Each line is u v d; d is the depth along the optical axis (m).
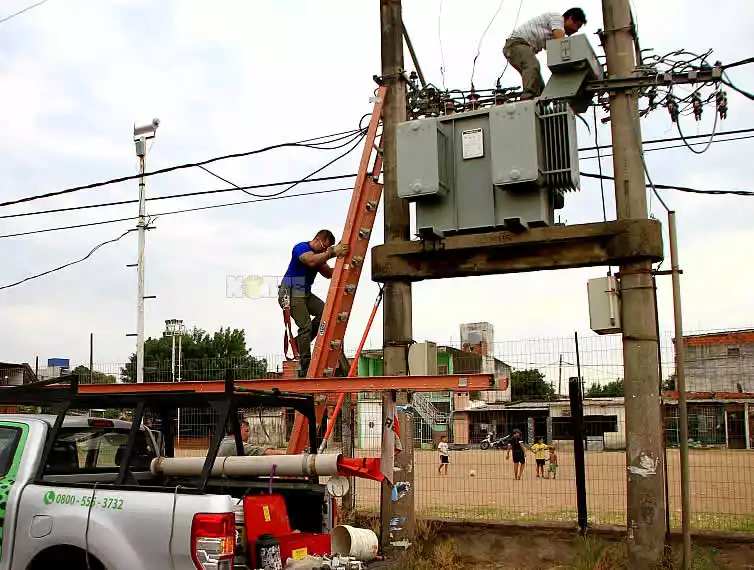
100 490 5.72
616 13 8.16
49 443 6.24
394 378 7.37
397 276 8.84
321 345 9.05
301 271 9.85
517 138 7.99
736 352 32.22
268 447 9.55
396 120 9.18
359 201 9.34
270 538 5.66
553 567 8.61
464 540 9.12
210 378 14.19
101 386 8.50
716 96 8.24
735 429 19.97
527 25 8.84
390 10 9.38
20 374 25.11
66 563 5.82
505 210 8.22
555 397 11.60
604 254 7.91
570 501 13.94
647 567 7.49
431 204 8.57
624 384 7.84
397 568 6.80
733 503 13.11
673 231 8.03
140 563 5.37
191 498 5.32
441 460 17.11
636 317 7.79
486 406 24.95
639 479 7.61
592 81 8.10
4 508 6.04
